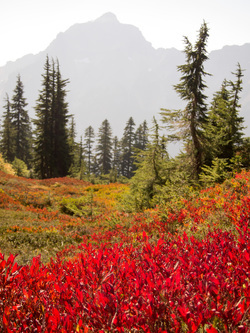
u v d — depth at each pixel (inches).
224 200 295.1
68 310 71.5
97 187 1122.7
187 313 59.0
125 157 3117.6
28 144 2456.9
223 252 102.9
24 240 324.2
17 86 2358.5
